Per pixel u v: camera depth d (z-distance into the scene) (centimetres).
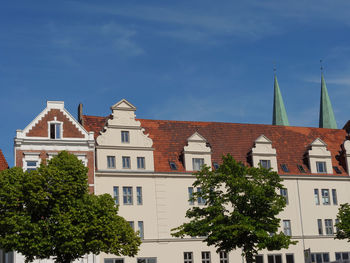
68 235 4116
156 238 5803
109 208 4412
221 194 5006
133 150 5947
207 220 4656
